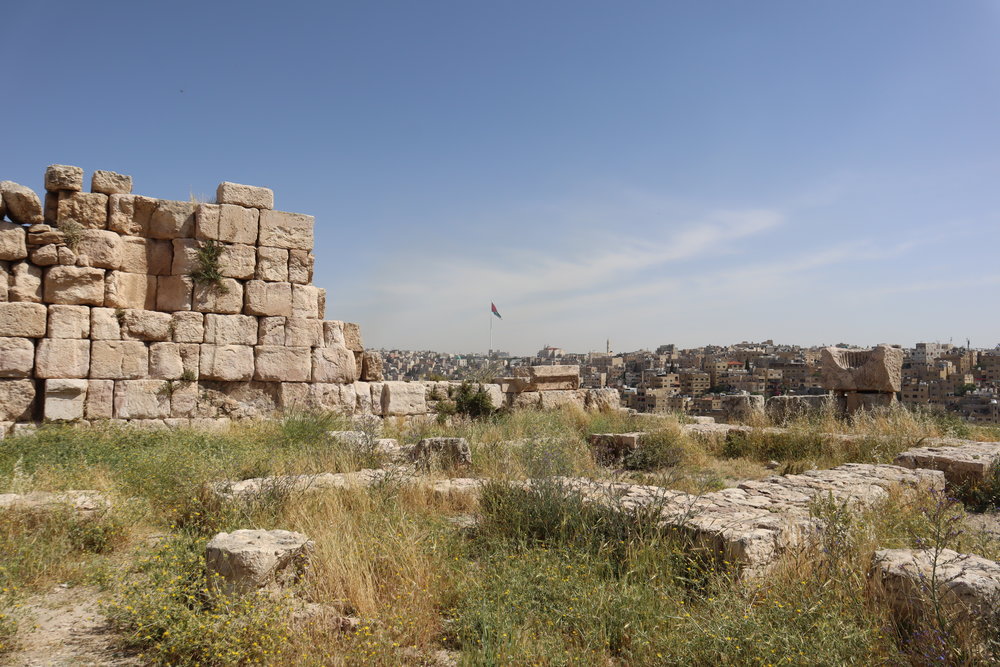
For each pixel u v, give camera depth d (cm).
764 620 439
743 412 1820
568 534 642
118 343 1371
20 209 1341
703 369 13950
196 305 1466
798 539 587
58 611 522
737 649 407
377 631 451
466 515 788
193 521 705
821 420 1504
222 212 1505
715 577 523
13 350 1280
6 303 1288
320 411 1482
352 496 779
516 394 2019
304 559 551
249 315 1526
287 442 1155
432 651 454
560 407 1925
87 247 1376
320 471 922
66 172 1382
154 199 1466
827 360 1806
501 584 523
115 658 448
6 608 499
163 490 793
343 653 432
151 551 603
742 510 682
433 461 1022
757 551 544
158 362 1405
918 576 455
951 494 892
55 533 647
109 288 1387
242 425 1409
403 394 1708
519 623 471
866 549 561
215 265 1479
